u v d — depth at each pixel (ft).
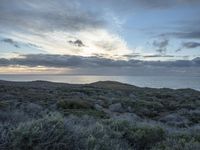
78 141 14.79
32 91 115.34
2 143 12.94
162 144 18.22
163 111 76.28
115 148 15.92
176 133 24.23
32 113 31.40
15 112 26.68
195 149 16.99
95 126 19.75
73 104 57.98
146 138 19.43
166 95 141.28
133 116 54.24
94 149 14.06
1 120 22.11
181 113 67.26
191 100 115.75
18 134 13.32
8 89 113.19
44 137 13.62
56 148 13.60
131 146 18.53
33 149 12.90
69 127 16.02
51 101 71.72
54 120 15.79
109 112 60.23
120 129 22.25
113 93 146.61
